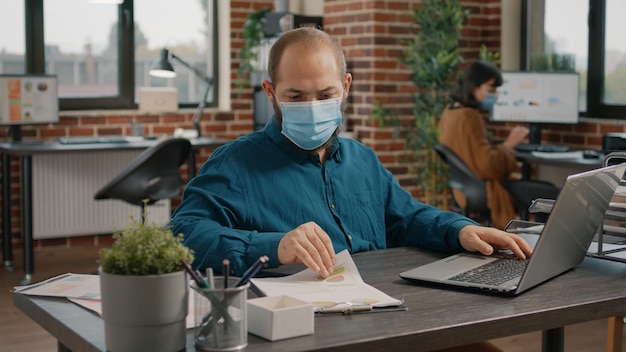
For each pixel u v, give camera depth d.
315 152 2.18
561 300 1.71
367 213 2.24
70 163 5.99
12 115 5.59
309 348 1.39
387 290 1.79
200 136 6.20
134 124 6.01
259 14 6.49
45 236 5.97
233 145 2.16
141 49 6.50
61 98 6.19
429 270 1.91
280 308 1.47
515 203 5.19
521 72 5.71
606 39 5.72
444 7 5.87
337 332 1.48
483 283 1.78
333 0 6.11
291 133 2.09
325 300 1.66
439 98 5.82
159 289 1.35
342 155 2.26
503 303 1.68
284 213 2.11
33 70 6.11
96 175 6.08
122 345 1.37
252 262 1.87
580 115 5.89
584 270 1.98
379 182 2.30
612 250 2.13
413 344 1.49
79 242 6.18
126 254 1.37
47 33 6.15
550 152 5.24
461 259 2.02
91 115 6.13
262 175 2.12
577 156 5.06
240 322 1.39
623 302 1.75
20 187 5.95
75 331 1.51
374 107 5.80
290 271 1.93
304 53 2.03
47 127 6.00
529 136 5.80
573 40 5.94
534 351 3.83
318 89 2.03
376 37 5.78
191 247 1.91
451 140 5.14
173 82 6.64
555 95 5.62
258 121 6.59
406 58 5.79
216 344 1.38
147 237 1.40
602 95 5.77
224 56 6.70
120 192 4.91
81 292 1.74
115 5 6.36
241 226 2.09
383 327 1.51
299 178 2.15
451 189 5.35
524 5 6.30
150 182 4.96
